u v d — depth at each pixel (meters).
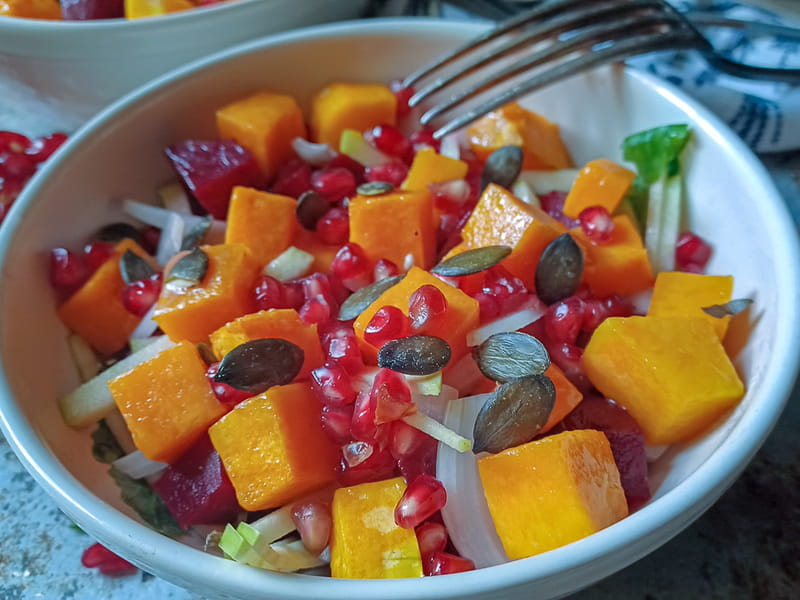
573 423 0.12
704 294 0.14
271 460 0.11
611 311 0.14
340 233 0.16
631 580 0.12
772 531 0.13
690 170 0.15
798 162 0.19
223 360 0.12
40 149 0.19
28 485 0.14
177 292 0.14
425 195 0.15
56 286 0.14
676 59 0.18
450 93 0.18
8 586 0.12
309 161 0.18
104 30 0.17
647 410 0.12
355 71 0.18
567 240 0.14
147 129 0.16
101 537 0.10
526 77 0.18
